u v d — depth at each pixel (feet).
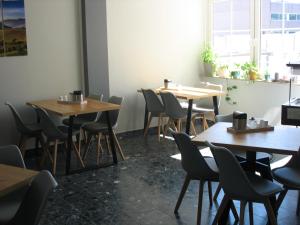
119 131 21.63
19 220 7.77
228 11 23.24
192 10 23.70
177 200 12.69
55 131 15.69
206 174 10.53
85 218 11.76
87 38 19.45
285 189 10.03
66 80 19.70
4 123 18.12
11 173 8.29
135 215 11.87
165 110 19.97
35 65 18.66
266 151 9.68
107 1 20.25
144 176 15.21
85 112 15.49
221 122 13.28
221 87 21.18
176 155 17.90
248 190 8.92
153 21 22.12
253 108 21.76
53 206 12.65
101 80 20.18
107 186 14.30
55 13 18.95
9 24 17.69
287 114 13.47
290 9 20.01
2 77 17.84
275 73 20.36
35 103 17.58
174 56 23.31
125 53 21.30
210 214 11.78
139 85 22.08
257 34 21.84
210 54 24.09
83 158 17.66
